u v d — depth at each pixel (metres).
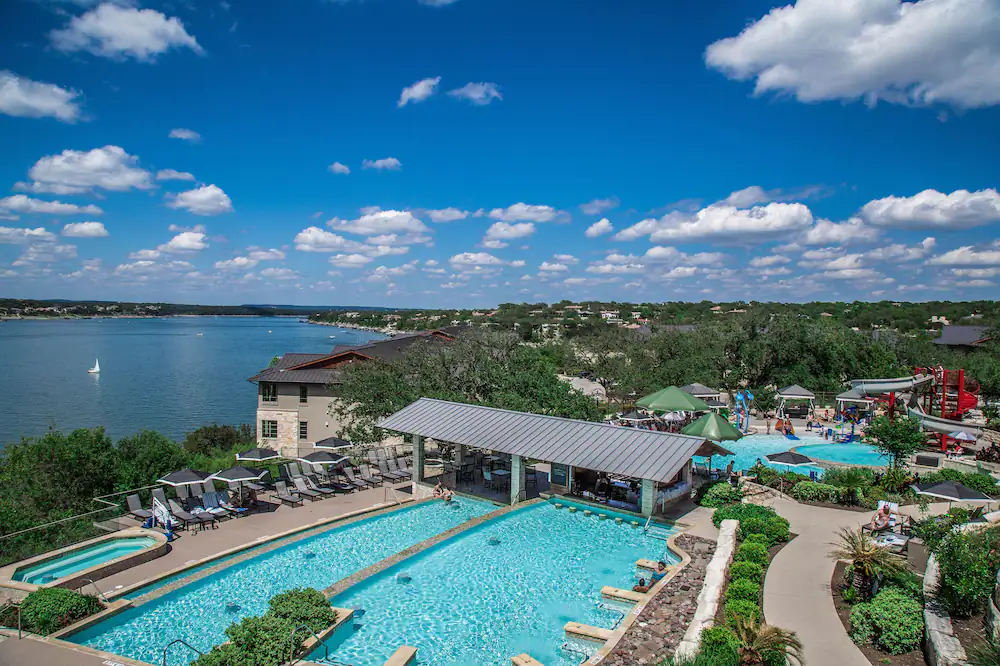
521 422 28.73
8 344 184.00
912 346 66.19
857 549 15.06
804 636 13.40
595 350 65.31
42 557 20.41
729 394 59.41
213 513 24.88
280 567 20.58
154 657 14.73
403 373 42.25
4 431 63.22
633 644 13.78
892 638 12.56
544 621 16.39
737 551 19.23
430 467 33.28
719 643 12.55
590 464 24.28
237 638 13.52
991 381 49.47
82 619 15.74
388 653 14.74
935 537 14.88
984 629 12.30
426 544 21.50
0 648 13.88
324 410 49.62
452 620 16.47
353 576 18.77
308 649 14.15
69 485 27.92
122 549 21.83
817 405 54.53
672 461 23.48
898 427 26.39
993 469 29.97
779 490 26.62
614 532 23.28
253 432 58.22
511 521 24.55
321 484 30.48
